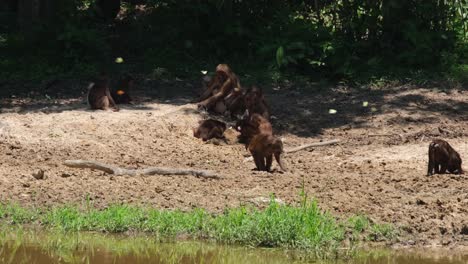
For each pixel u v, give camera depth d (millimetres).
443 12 63031
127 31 67812
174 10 67375
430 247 24000
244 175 33438
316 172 35094
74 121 42750
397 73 59219
